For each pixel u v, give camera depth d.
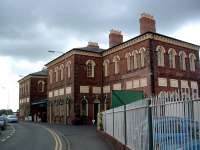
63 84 48.91
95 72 46.06
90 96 45.25
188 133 6.18
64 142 19.91
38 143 19.38
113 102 29.38
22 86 76.69
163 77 35.75
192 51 40.00
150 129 8.85
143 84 35.91
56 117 51.56
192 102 5.99
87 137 23.48
